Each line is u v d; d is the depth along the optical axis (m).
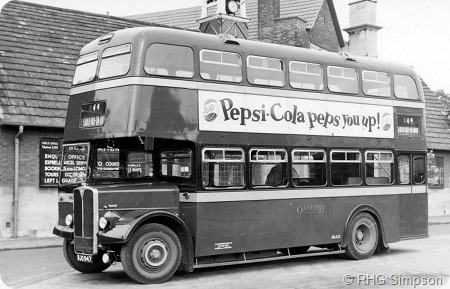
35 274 11.80
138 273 10.41
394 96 14.60
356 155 13.71
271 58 12.43
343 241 13.39
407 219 14.62
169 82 10.91
